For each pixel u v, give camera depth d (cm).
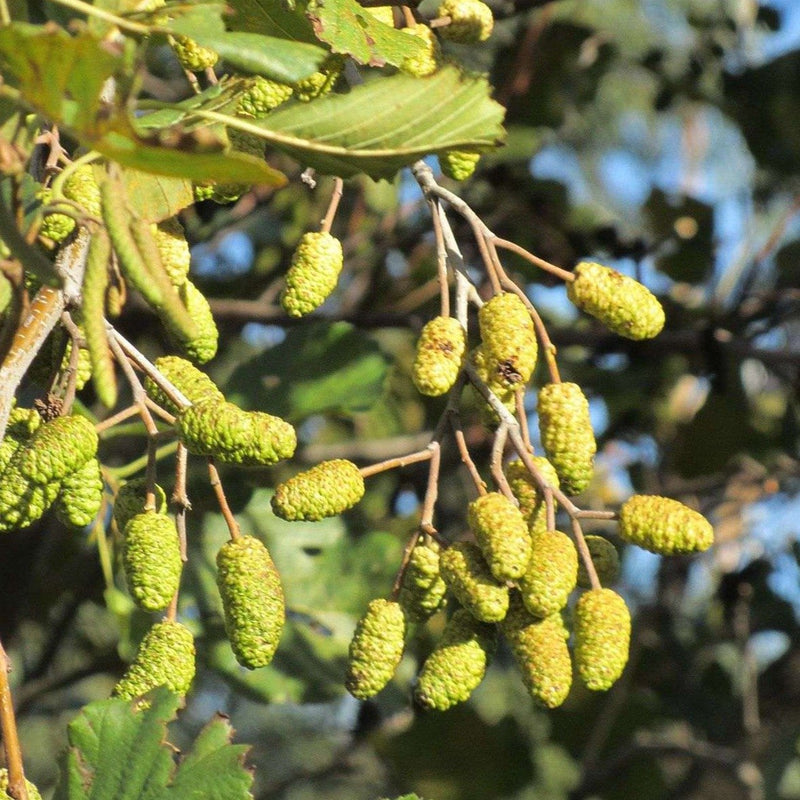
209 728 98
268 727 212
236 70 94
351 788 204
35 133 92
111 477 111
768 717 154
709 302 146
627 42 165
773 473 145
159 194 96
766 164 155
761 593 153
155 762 97
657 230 151
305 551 115
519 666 96
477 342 130
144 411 97
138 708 97
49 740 195
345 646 114
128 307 128
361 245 150
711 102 158
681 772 166
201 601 114
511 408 98
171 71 146
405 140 94
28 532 128
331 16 97
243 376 115
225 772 97
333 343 116
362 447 145
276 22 97
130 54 89
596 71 153
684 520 96
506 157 145
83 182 95
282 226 154
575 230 138
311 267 98
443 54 100
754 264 140
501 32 149
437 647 97
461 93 94
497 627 97
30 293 96
